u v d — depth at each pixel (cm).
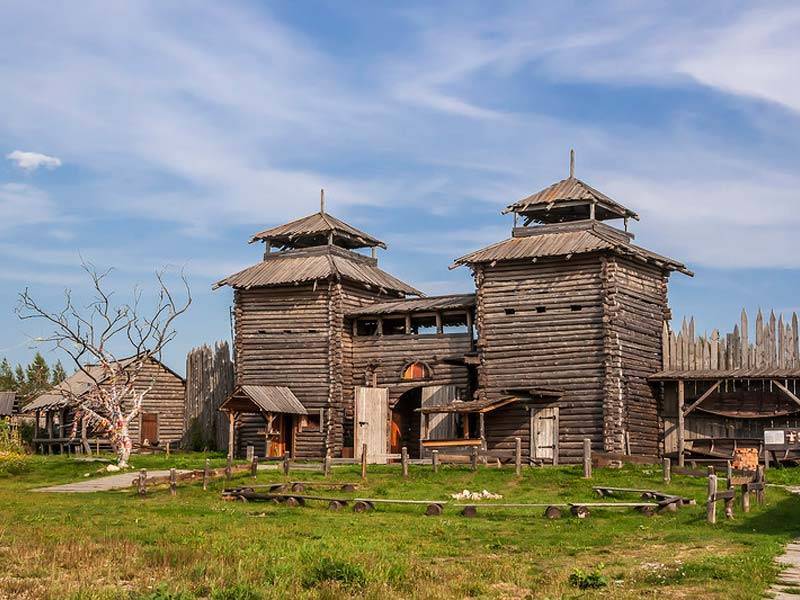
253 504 3581
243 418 5809
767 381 4616
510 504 3306
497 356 4984
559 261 4903
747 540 2577
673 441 4862
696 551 2439
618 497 3534
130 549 2383
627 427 4716
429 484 3944
